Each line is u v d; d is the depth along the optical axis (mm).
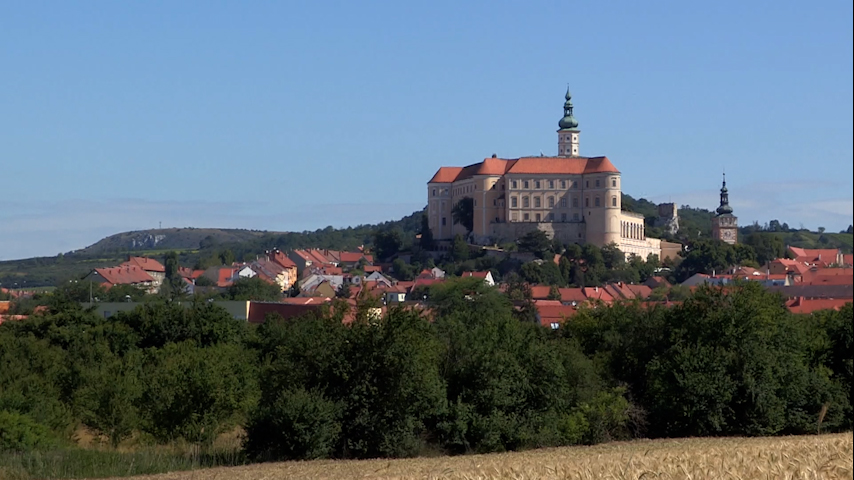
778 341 78062
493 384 66500
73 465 52531
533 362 69312
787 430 75812
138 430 65625
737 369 75000
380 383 61906
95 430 66875
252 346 95875
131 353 87812
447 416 64438
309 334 63938
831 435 64125
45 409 63344
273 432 59219
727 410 74375
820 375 77500
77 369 77188
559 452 59000
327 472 48719
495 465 43000
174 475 49531
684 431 74562
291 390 61000
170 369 65938
